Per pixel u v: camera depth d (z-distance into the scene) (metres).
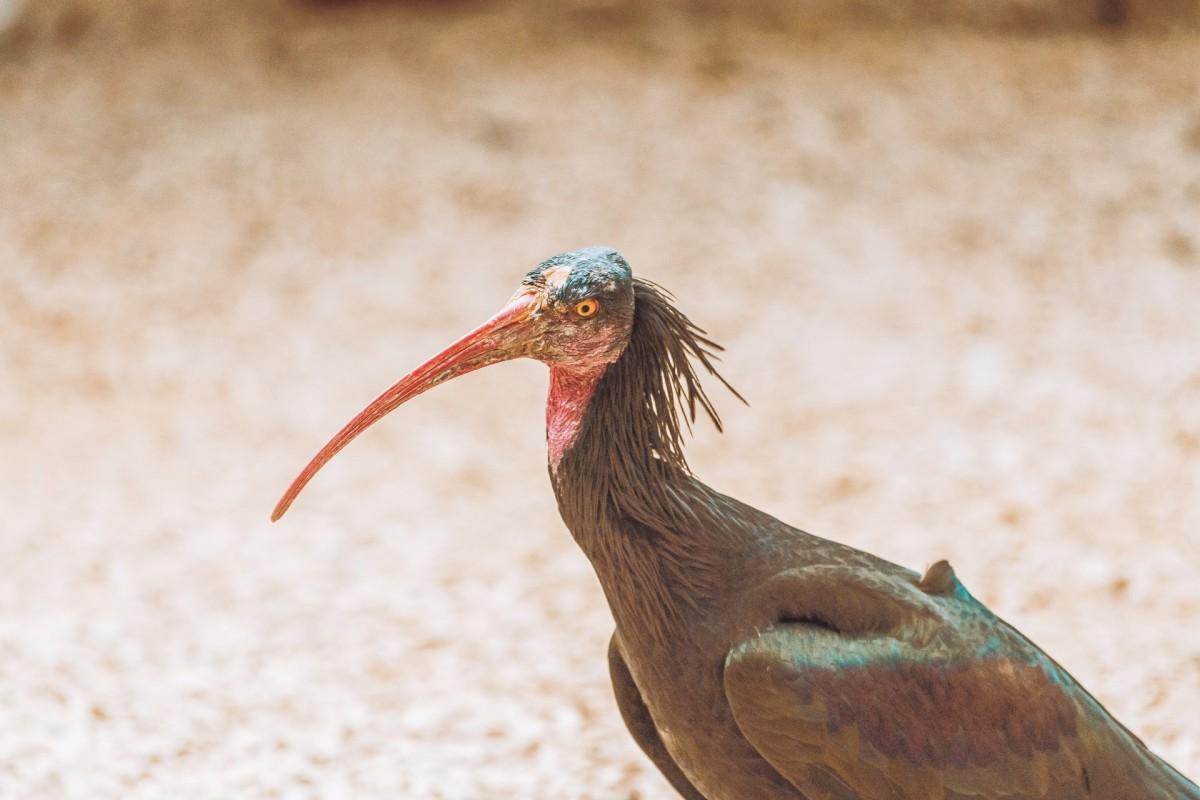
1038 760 4.71
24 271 17.16
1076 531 11.11
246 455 13.09
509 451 13.26
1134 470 12.20
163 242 17.77
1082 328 15.58
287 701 8.67
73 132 20.44
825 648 4.70
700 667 4.89
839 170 19.30
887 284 16.72
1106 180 19.05
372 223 18.11
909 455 12.73
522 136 20.06
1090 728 4.82
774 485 12.26
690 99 21.05
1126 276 16.80
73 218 18.34
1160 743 7.97
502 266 17.09
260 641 9.57
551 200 18.58
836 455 12.82
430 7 23.80
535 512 11.95
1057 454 12.59
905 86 21.59
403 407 14.27
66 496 12.15
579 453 4.94
